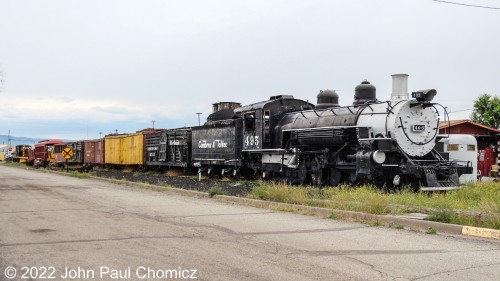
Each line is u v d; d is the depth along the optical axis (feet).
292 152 62.23
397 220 30.01
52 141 182.50
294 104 72.43
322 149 60.39
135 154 123.54
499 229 26.27
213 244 23.08
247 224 29.68
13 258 19.94
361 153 50.80
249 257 20.30
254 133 70.79
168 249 21.83
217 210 37.17
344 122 55.83
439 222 28.22
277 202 39.70
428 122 52.54
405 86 53.52
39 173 118.32
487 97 137.39
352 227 28.91
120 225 28.81
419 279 17.01
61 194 51.47
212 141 85.81
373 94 59.31
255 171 73.61
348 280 16.84
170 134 105.81
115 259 19.79
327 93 66.80
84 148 167.84
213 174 89.51
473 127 97.60
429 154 54.08
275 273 17.72
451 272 17.99
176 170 105.70
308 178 62.44
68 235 25.23
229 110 88.94
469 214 29.60
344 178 57.00
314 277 17.20
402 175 49.62
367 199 34.81
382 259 20.15
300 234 26.20
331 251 21.72
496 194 43.88
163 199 46.55
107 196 49.44
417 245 23.30
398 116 50.39
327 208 35.24
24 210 36.14
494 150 85.35
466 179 63.16
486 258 20.45
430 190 47.14
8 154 310.24
